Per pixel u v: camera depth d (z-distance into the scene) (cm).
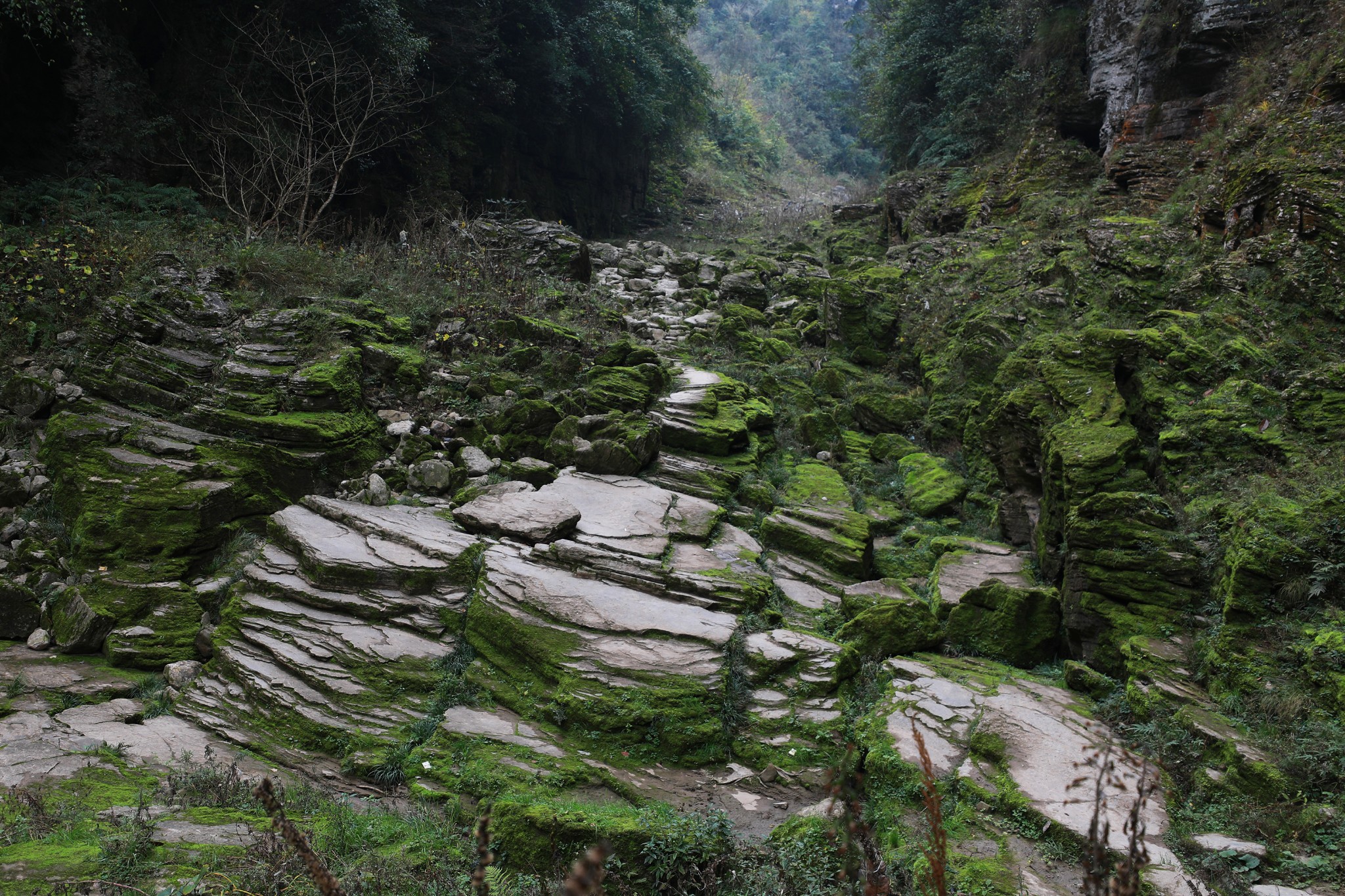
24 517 795
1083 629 675
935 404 1124
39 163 1237
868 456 1102
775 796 562
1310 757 486
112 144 1276
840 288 1361
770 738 606
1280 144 941
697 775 579
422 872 437
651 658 633
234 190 1430
